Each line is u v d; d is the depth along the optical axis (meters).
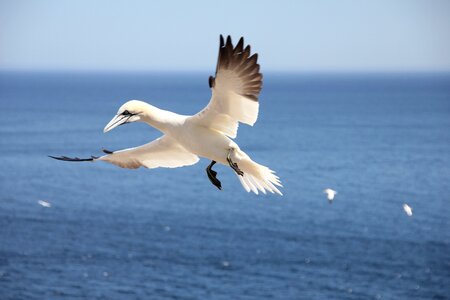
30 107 168.62
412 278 33.06
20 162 75.25
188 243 39.78
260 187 10.47
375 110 166.00
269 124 126.06
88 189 59.62
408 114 150.25
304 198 54.38
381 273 34.00
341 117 143.50
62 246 39.06
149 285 32.34
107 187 60.84
